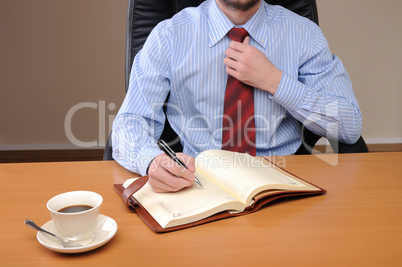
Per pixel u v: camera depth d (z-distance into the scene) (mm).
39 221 892
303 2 1671
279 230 866
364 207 971
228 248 800
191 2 1638
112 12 3363
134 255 777
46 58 3400
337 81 1496
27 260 757
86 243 796
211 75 1456
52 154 3441
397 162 1263
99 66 3443
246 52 1351
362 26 3561
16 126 3496
